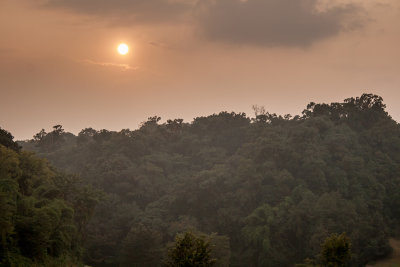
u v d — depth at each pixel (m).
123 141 147.50
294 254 98.75
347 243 41.59
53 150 193.25
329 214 98.31
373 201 107.44
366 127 145.50
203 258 39.66
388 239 100.06
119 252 100.94
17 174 71.12
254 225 102.75
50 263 62.97
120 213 114.56
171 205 118.00
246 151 138.25
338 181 112.31
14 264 52.53
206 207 117.12
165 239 106.31
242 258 100.75
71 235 74.38
